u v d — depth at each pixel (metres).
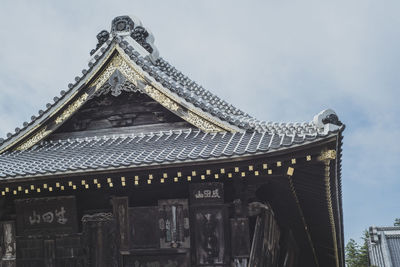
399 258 45.91
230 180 13.47
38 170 13.35
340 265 22.41
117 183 13.47
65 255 14.02
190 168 12.68
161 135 15.66
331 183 13.34
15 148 16.28
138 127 16.08
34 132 16.27
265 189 14.78
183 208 13.37
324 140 11.55
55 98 16.27
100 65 16.02
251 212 13.16
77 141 16.30
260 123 14.15
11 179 13.37
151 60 18.78
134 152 14.17
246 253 12.98
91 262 13.80
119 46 15.98
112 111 16.30
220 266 13.08
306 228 18.88
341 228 18.91
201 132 15.02
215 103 19.73
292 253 21.88
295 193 14.95
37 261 14.12
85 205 14.26
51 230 14.12
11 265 14.33
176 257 13.41
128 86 15.92
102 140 16.11
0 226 14.45
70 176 13.14
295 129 12.60
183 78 20.80
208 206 13.23
